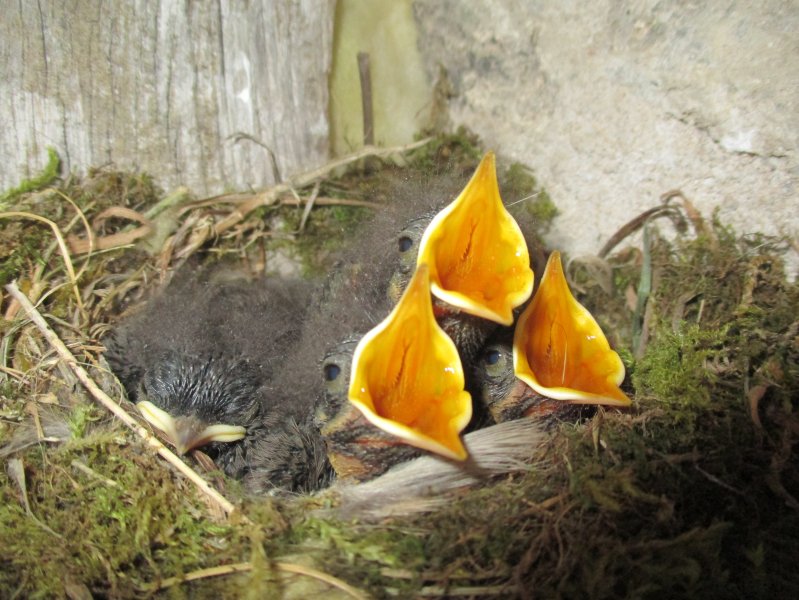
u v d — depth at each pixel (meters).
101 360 0.09
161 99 0.10
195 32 0.10
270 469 0.09
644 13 0.09
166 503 0.07
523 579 0.06
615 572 0.06
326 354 0.08
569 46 0.10
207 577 0.07
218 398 0.09
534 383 0.07
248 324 0.10
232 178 0.11
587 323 0.08
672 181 0.09
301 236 0.11
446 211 0.07
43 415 0.08
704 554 0.07
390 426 0.06
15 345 0.08
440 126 0.12
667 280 0.09
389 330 0.07
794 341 0.08
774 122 0.08
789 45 0.08
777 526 0.07
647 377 0.08
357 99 0.12
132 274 0.10
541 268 0.09
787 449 0.07
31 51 0.09
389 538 0.07
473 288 0.07
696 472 0.07
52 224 0.09
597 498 0.07
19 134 0.09
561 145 0.10
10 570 0.07
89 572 0.07
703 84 0.09
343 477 0.08
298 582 0.07
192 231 0.10
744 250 0.09
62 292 0.09
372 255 0.09
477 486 0.07
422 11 0.12
